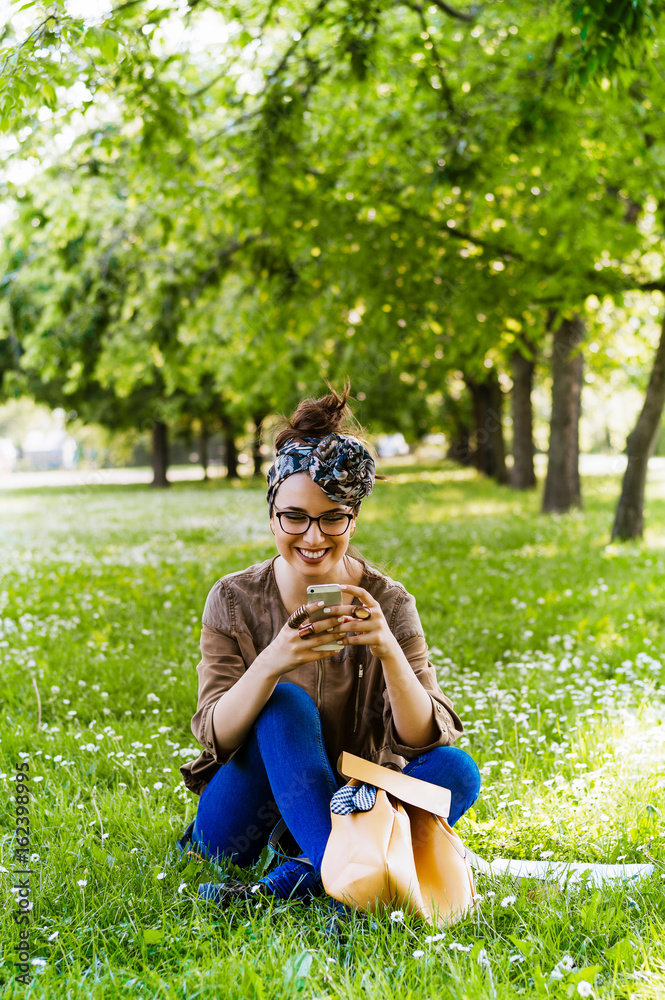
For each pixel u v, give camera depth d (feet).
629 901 7.73
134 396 99.14
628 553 31.91
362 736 8.79
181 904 7.89
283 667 7.70
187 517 56.13
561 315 32.83
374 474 8.05
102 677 16.53
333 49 25.13
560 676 16.24
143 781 11.40
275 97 25.21
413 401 101.19
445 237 32.68
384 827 7.36
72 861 8.77
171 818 9.91
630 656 17.34
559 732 12.90
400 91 30.04
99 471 158.40
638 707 13.84
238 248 36.86
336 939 7.09
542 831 9.53
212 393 98.27
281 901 7.77
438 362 52.90
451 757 8.26
